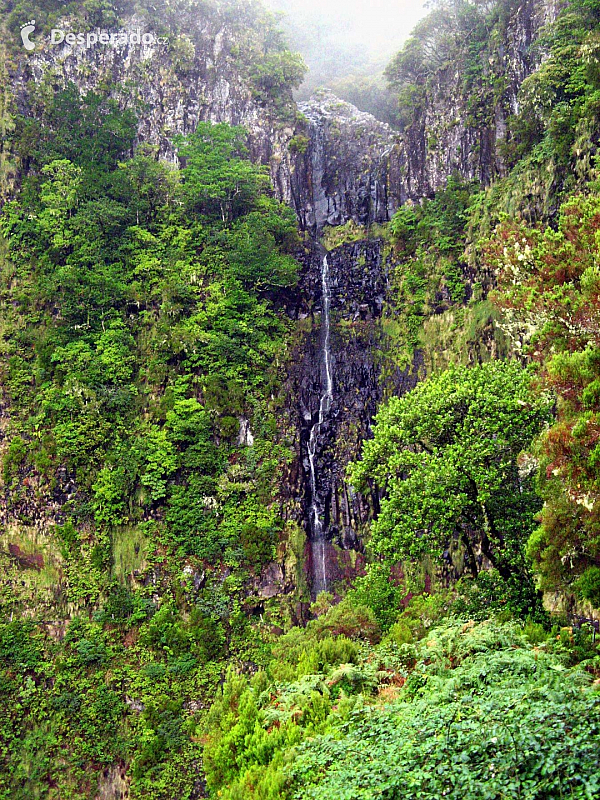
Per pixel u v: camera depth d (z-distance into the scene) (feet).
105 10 196.13
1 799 117.91
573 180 128.88
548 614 80.12
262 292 173.88
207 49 203.72
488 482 84.33
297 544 150.10
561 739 39.42
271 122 200.95
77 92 181.68
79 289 156.35
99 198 169.78
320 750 50.65
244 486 148.77
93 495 141.90
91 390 147.64
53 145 174.70
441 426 92.17
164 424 150.82
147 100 192.85
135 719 124.57
